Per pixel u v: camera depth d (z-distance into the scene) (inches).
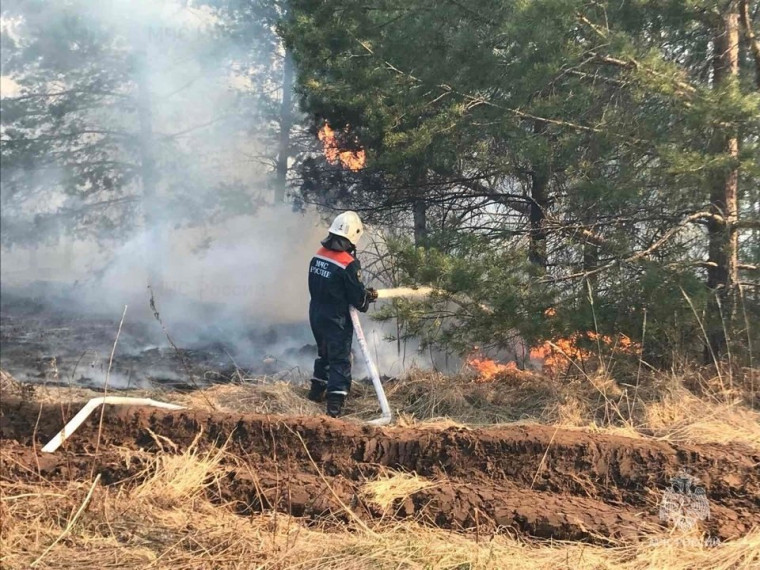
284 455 173.6
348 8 315.0
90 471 158.6
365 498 150.0
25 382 279.6
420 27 281.6
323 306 230.5
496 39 269.3
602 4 229.1
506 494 154.8
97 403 190.1
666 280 230.2
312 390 244.2
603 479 161.3
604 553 133.1
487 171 339.3
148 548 131.0
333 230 231.6
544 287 246.7
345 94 333.1
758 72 245.6
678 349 243.9
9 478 157.1
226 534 135.1
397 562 127.8
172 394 252.8
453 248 286.0
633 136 241.8
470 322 240.8
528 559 130.3
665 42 248.5
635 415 215.3
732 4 239.1
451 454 168.9
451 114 285.9
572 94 253.4
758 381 229.6
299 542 133.7
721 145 227.6
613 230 273.3
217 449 175.3
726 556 129.0
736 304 243.9
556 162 275.7
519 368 297.7
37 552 128.5
